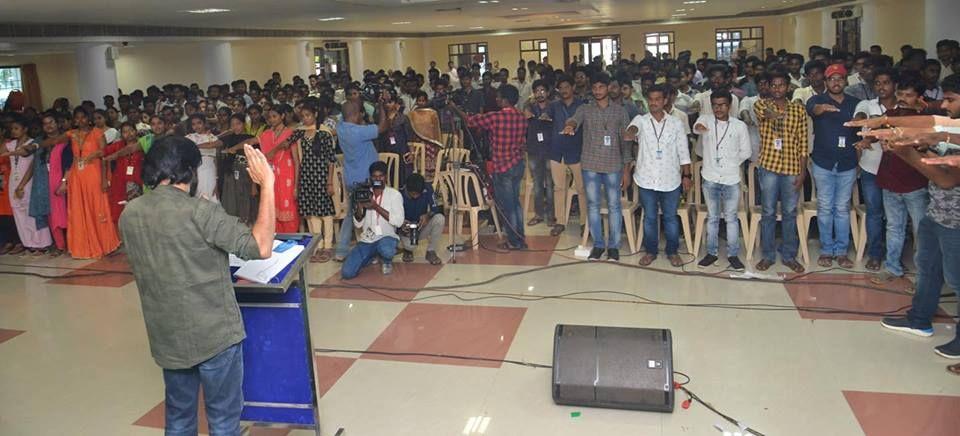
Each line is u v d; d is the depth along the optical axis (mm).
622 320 4562
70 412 3750
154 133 6859
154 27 12664
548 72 9438
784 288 5000
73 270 6453
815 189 5809
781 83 5059
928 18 10688
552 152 6645
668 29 24047
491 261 6016
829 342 4109
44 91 16094
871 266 5254
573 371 3447
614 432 3273
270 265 2857
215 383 2695
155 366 4297
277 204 6285
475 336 4434
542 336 4375
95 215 6754
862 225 5402
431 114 7105
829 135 5141
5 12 8508
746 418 3338
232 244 2598
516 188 6219
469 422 3418
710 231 5531
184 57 16078
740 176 5570
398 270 5891
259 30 16062
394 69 24266
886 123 2176
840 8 16703
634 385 3369
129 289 5828
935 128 2029
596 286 5242
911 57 6750
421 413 3525
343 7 10781
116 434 3508
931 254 3980
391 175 6508
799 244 5938
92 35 11422
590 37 24906
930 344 4031
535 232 6898
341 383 3877
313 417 3117
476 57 26156
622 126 5652
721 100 5215
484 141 7039
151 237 2580
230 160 6621
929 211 3908
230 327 2689
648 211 5594
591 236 6535
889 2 14969
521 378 3840
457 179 6270
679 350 4086
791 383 3648
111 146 6863
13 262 6816
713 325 4422
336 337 4512
